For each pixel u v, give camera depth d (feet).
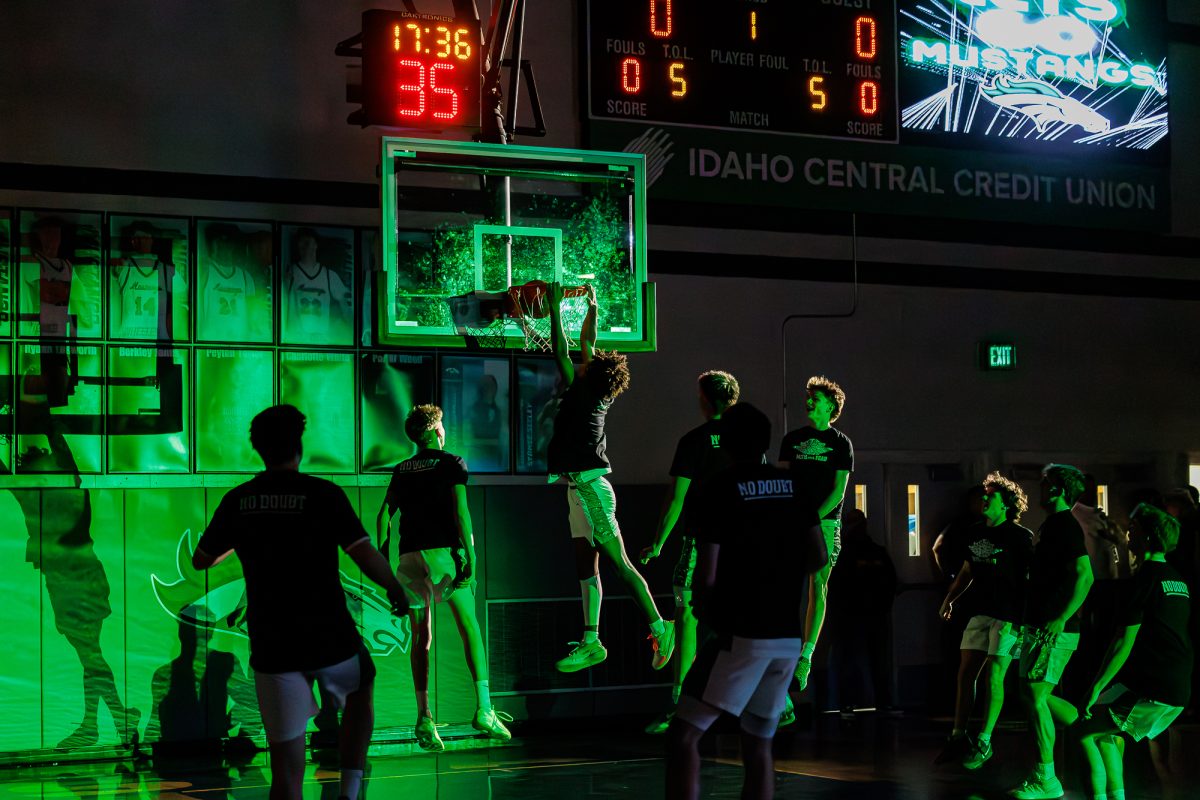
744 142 38.14
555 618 36.06
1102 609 40.88
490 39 34.42
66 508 31.94
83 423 32.27
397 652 34.37
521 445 36.22
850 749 32.17
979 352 41.70
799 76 38.91
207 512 33.17
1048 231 42.98
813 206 38.93
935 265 41.39
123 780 28.91
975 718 37.93
